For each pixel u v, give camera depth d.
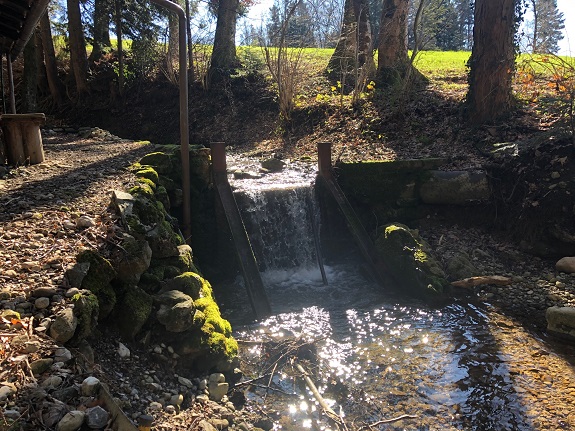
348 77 14.02
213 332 3.97
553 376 4.36
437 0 18.70
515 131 8.34
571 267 6.34
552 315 5.16
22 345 2.65
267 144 12.59
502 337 5.12
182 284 4.23
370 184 7.78
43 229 4.19
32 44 14.34
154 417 2.97
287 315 5.87
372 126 10.79
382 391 4.21
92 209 4.80
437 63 15.98
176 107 15.67
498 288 6.26
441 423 3.78
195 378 3.71
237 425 3.41
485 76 8.96
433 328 5.39
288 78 12.80
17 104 16.64
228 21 16.08
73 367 2.70
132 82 16.80
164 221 5.02
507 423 3.76
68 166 7.13
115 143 10.47
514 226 7.11
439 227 7.57
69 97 17.09
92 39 18.34
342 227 7.85
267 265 7.36
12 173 6.43
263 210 7.35
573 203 6.64
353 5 14.37
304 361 4.68
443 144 9.06
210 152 7.28
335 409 3.95
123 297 3.63
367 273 7.01
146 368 3.44
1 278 3.24
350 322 5.62
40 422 2.23
